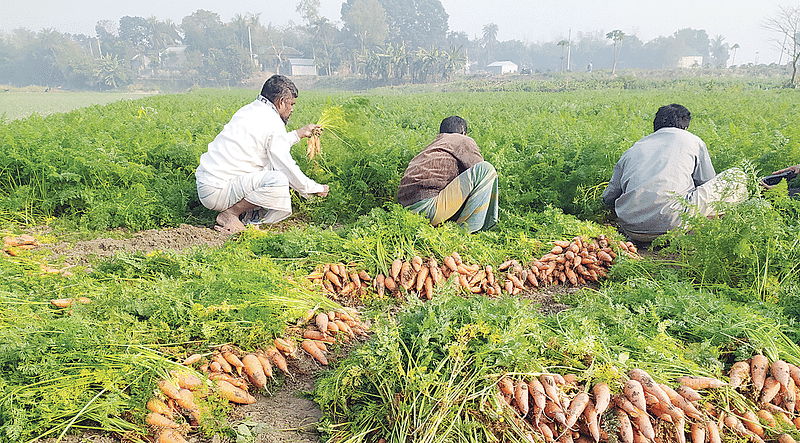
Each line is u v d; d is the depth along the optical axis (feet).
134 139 30.22
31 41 367.25
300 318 12.95
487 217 19.52
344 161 26.32
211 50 378.73
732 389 9.70
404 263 16.08
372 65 364.17
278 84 21.49
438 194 19.03
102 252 19.19
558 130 35.24
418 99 97.96
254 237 17.81
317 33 430.61
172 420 9.32
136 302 11.75
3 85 353.51
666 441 9.00
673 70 300.20
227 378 10.57
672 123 20.70
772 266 15.14
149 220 22.57
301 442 9.61
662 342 10.53
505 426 8.72
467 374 9.43
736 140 28.32
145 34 462.60
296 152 26.99
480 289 16.53
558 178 24.35
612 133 30.71
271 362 11.46
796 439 9.12
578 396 8.96
